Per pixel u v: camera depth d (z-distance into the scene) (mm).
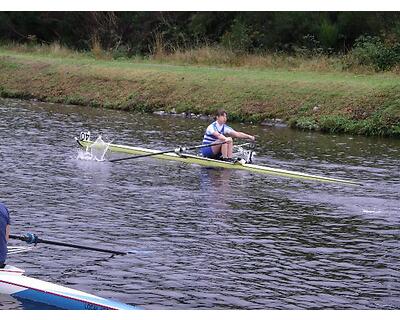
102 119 29625
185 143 23672
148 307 9523
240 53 39469
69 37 50375
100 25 47938
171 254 11703
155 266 11094
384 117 26859
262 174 18469
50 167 18578
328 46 39344
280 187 16938
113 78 36406
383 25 38625
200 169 18969
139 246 12062
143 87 34625
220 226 13430
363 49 34812
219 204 15141
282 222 13828
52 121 28250
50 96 36750
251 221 13844
